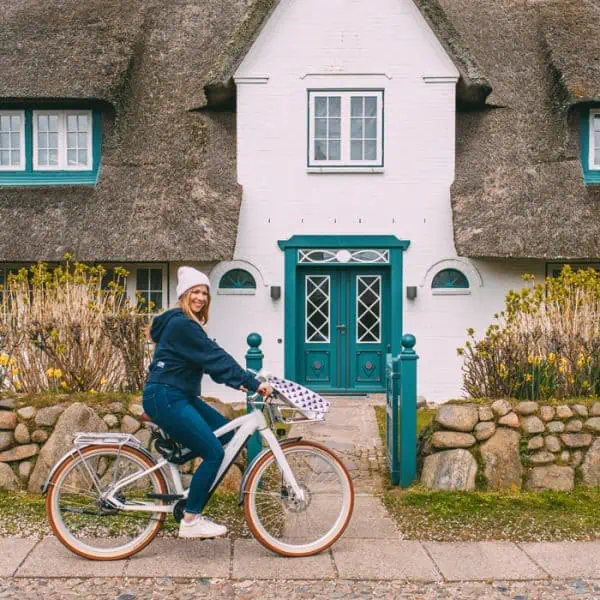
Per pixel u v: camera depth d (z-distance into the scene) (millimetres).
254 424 6020
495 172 13930
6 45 14945
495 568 5789
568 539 6375
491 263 14039
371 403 13461
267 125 14242
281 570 5730
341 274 14539
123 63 14805
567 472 7527
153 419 5801
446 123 14164
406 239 14180
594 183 13852
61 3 16359
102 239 13109
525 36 15992
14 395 7816
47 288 8766
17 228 13445
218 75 14000
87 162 14555
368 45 14242
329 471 6266
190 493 5770
